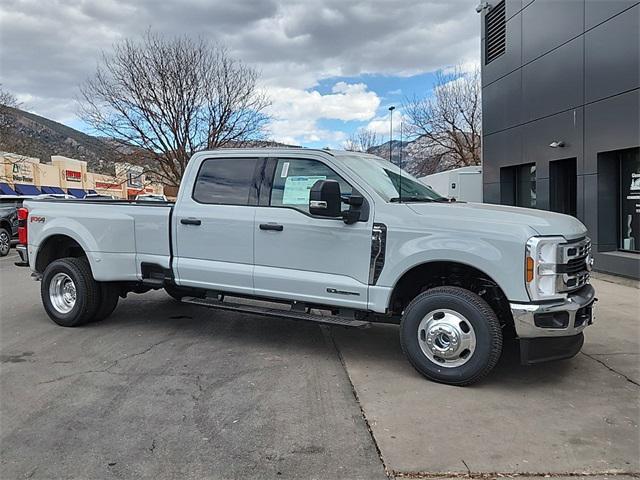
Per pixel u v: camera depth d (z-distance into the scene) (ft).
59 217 22.18
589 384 15.67
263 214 18.29
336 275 17.12
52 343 19.85
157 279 20.54
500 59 49.32
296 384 15.70
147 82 79.36
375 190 17.02
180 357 18.24
